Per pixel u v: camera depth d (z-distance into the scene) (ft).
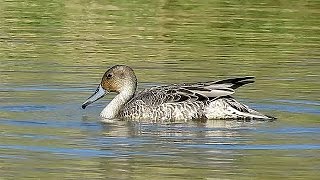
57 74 69.97
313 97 64.59
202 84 60.44
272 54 78.79
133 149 52.19
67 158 50.31
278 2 104.01
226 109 59.41
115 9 98.43
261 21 93.30
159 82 68.28
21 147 52.06
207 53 78.74
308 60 76.64
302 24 92.79
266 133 55.77
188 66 73.56
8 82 67.00
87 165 49.24
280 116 59.72
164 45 81.41
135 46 80.64
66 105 62.03
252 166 49.29
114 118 59.98
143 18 93.86
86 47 79.82
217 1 104.17
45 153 51.06
